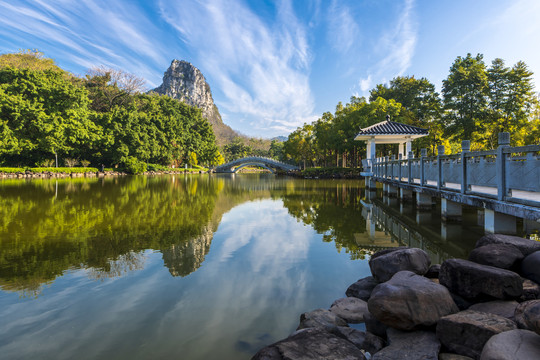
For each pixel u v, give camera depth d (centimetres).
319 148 4488
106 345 258
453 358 223
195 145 6122
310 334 245
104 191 1628
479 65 2706
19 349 251
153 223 793
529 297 290
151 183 2431
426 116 3312
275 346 226
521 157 465
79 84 4866
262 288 385
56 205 1085
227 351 252
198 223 802
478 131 2616
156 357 242
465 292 304
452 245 587
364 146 3616
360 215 951
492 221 539
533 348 188
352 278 423
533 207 433
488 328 224
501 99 2594
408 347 236
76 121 3381
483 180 576
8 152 2908
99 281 401
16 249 543
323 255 528
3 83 3130
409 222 817
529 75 2486
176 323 296
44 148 3153
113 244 582
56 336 271
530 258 332
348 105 3897
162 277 418
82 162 3928
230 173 6053
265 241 623
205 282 403
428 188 852
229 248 568
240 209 1073
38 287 380
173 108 5931
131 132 4116
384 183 1425
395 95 3753
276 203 1244
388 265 365
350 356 216
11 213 913
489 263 337
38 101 3139
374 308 269
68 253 522
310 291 378
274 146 8812
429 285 285
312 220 867
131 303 338
